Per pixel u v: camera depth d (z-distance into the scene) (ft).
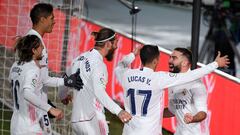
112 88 75.46
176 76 46.93
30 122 46.03
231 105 61.11
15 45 46.78
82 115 49.19
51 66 65.41
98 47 49.14
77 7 63.82
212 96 63.10
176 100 50.03
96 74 47.62
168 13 139.33
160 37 121.80
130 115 45.98
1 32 70.59
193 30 62.23
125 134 48.67
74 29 64.49
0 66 71.15
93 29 78.33
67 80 48.96
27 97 44.45
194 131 49.49
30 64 45.85
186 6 141.90
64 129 62.90
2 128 65.31
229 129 61.21
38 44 45.93
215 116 62.75
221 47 102.37
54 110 44.09
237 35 111.14
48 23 49.78
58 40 65.36
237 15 111.96
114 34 49.24
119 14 133.49
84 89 48.83
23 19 68.59
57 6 65.10
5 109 68.64
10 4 70.13
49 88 63.77
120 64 51.13
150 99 47.55
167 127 68.39
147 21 132.26
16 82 46.09
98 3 139.95
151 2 144.56
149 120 47.75
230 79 61.36
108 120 72.18
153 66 48.14
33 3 67.51
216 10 107.76
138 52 51.70
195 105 48.78
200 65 64.64
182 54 49.49
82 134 49.52
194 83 48.80
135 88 47.85
